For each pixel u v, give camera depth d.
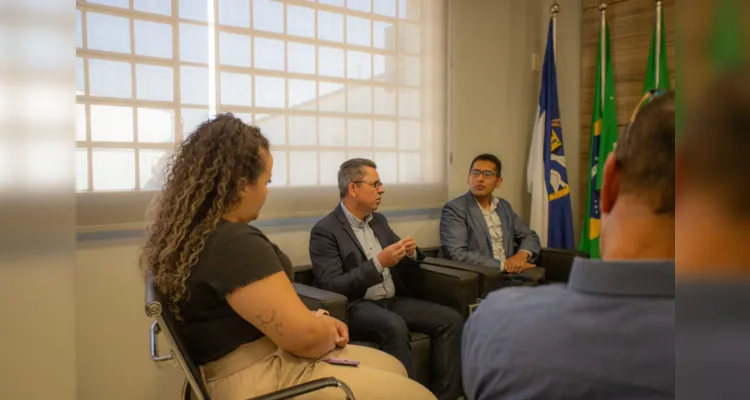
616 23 2.56
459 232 2.24
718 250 0.34
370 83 2.31
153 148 1.80
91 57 1.68
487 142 2.72
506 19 2.76
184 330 1.18
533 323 0.44
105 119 1.71
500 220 2.31
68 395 1.58
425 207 2.51
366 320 1.75
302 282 2.02
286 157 2.09
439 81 2.52
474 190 2.30
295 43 2.10
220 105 1.93
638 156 0.40
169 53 1.83
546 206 2.66
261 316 1.12
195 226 1.17
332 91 2.20
